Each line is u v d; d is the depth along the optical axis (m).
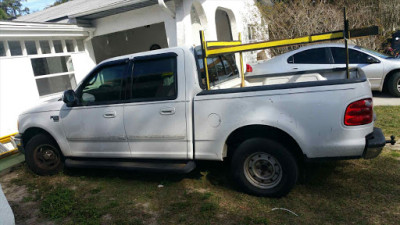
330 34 3.44
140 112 3.89
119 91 4.08
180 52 3.76
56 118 4.50
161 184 4.18
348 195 3.47
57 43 8.23
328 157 3.20
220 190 3.87
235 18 10.91
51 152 4.84
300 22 10.36
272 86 3.31
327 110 3.10
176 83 3.71
